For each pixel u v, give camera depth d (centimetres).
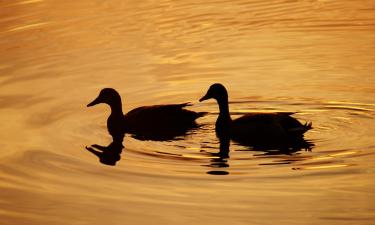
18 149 1531
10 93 1855
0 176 1405
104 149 1539
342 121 1636
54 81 1933
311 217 1218
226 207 1258
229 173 1392
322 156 1453
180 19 2433
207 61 2053
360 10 2494
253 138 1572
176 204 1275
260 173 1388
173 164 1447
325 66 1988
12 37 2278
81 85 1909
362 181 1338
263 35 2258
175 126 1678
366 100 1745
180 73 1975
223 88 1639
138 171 1415
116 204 1283
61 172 1420
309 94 1805
